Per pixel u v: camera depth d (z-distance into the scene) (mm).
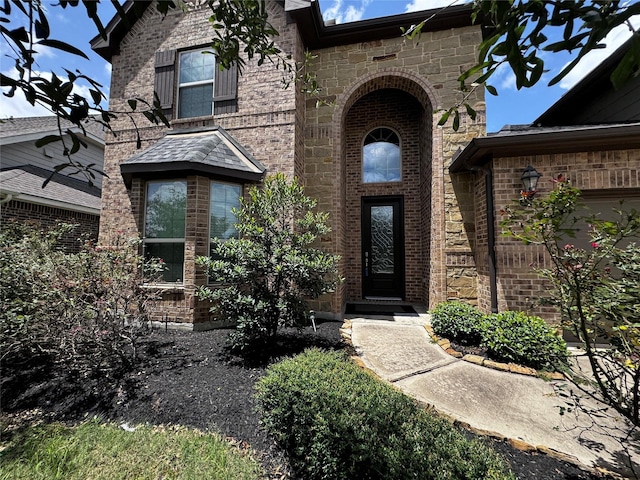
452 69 5945
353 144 8211
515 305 4480
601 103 6004
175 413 2658
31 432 2518
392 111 8039
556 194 2041
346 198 8000
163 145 5824
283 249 3887
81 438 2410
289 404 2221
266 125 6047
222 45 2221
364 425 1832
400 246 7875
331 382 2322
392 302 7531
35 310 3588
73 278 3684
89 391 3086
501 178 4660
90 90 1186
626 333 1956
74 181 10406
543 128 4980
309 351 3109
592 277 2064
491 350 3807
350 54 6414
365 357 3840
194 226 5160
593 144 4254
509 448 2168
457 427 2344
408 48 6156
